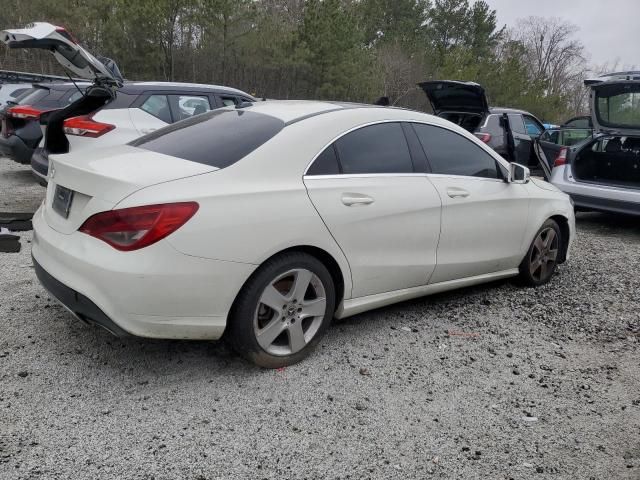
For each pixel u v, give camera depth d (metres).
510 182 4.59
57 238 3.08
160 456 2.56
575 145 8.21
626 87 7.17
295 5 31.58
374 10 36.25
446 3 43.44
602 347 4.03
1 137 8.43
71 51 4.91
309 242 3.24
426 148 4.05
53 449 2.56
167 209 2.79
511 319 4.41
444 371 3.52
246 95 8.09
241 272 3.00
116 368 3.28
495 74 32.75
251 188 3.07
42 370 3.20
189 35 23.66
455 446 2.79
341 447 2.72
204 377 3.24
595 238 7.45
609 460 2.77
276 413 2.95
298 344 3.39
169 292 2.82
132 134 6.59
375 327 4.07
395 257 3.75
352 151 3.59
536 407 3.19
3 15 22.14
